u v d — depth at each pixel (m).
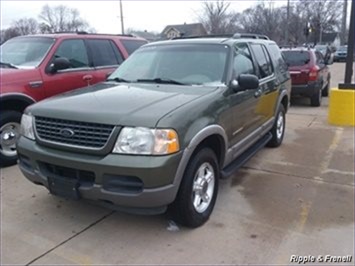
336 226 3.72
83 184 3.28
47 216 3.94
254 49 5.38
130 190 3.12
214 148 4.03
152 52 4.87
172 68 4.48
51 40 6.18
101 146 3.15
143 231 3.63
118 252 3.30
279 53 6.63
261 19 47.72
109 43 7.05
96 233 3.61
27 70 5.61
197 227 3.69
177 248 3.34
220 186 4.74
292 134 7.52
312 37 56.47
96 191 3.19
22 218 3.90
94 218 3.89
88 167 3.16
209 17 41.88
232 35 5.27
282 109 6.55
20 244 3.43
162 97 3.64
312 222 3.79
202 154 3.58
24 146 3.60
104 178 3.14
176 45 4.81
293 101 12.01
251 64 5.04
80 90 4.20
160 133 3.07
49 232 3.63
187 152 3.26
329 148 6.46
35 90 5.61
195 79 4.27
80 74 6.28
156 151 3.06
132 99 3.58
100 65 6.71
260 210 4.07
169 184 3.15
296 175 5.14
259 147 5.33
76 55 6.37
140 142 3.06
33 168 3.59
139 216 3.91
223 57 4.41
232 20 45.16
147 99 3.57
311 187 4.71
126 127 3.10
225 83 4.14
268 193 4.52
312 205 4.19
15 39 6.60
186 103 3.47
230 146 4.20
